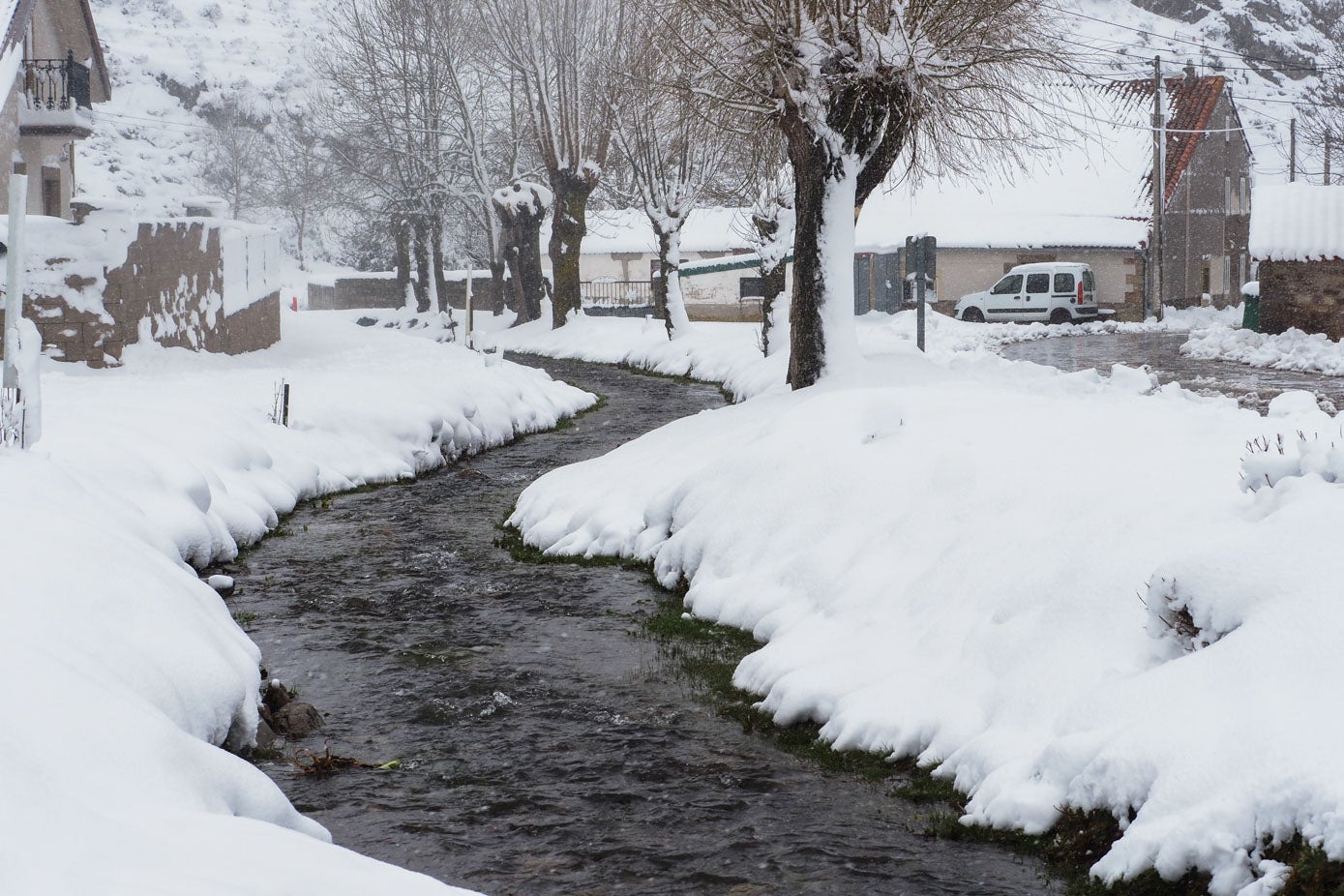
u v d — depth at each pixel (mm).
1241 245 64312
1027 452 10586
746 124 20844
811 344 19125
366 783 7711
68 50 35844
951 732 7543
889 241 52531
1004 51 18938
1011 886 5996
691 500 13086
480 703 9234
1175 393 13523
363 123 63125
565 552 14039
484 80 59656
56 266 23297
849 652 9000
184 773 5562
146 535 10188
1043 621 7824
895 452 11609
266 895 4184
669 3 19625
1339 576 6168
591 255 66500
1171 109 59469
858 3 17609
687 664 10016
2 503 8312
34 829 4312
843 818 6977
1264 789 5379
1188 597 6730
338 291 80000
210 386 21188
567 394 31531
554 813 7191
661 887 6195
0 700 5285
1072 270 48656
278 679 9703
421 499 18078
